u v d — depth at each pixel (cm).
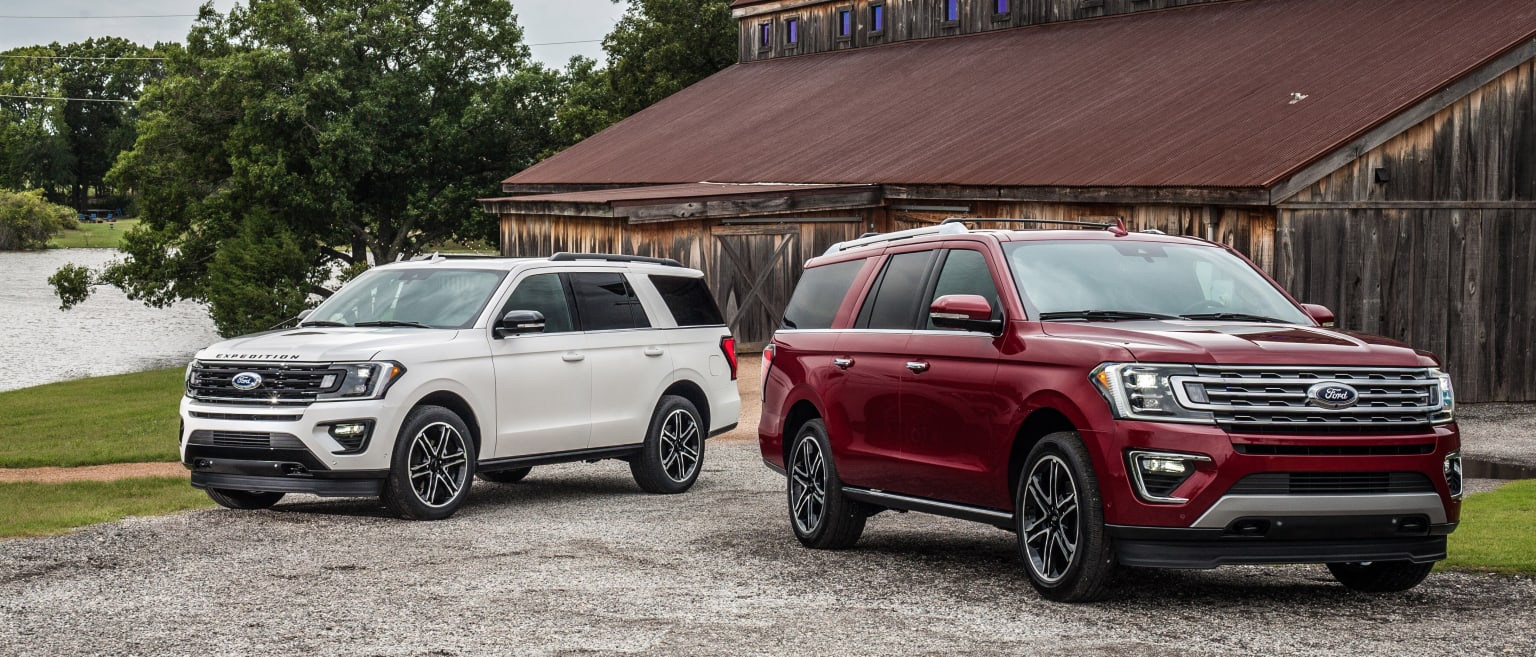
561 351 1188
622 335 1244
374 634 675
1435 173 1989
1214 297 828
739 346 2558
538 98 4728
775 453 1005
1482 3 2228
